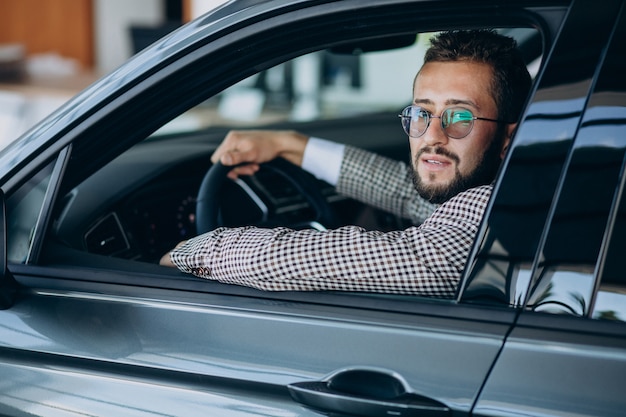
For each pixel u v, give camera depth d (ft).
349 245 5.29
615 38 4.65
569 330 4.49
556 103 4.67
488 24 5.02
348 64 26.03
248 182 8.37
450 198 6.25
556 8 4.83
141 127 5.79
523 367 4.48
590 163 4.54
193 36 5.54
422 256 5.30
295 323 4.97
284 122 10.08
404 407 4.56
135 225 7.60
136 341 5.18
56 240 6.01
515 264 4.65
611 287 4.45
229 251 5.55
